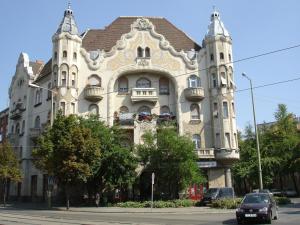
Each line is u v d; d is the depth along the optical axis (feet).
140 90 157.58
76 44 158.30
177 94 157.48
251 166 170.71
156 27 172.96
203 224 59.26
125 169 121.60
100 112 154.40
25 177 169.68
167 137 125.49
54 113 150.92
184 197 136.46
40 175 162.71
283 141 176.45
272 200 65.00
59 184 114.73
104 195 128.88
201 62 161.58
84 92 155.02
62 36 155.84
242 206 60.34
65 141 109.40
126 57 160.86
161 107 160.25
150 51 161.99
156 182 128.77
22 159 172.96
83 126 116.16
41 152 111.55
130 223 61.41
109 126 137.49
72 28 158.81
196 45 171.22
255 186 192.65
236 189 216.13
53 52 157.79
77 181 111.75
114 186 120.98
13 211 99.19
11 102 198.90
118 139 128.98
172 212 89.92
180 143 124.67
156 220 67.62
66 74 153.38
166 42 163.12
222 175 149.18
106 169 121.19
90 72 157.79
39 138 116.57
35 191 165.68
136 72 161.27
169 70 160.45
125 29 171.32
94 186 127.75
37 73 186.09
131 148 127.75
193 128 154.51
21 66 193.36
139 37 163.32
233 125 153.28
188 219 69.31
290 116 188.55
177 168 122.01
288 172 185.26
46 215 82.53
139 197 136.98
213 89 156.25
